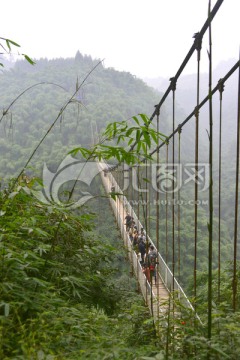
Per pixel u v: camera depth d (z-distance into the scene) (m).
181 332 1.79
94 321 2.18
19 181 2.46
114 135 2.04
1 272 1.74
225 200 30.59
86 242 3.31
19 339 1.50
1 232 1.99
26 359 1.34
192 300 2.10
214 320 1.76
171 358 1.57
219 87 2.96
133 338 2.19
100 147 2.11
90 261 3.65
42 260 2.01
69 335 1.67
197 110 3.18
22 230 2.40
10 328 1.54
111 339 1.76
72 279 2.27
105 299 3.72
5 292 1.68
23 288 1.76
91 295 3.58
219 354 1.54
